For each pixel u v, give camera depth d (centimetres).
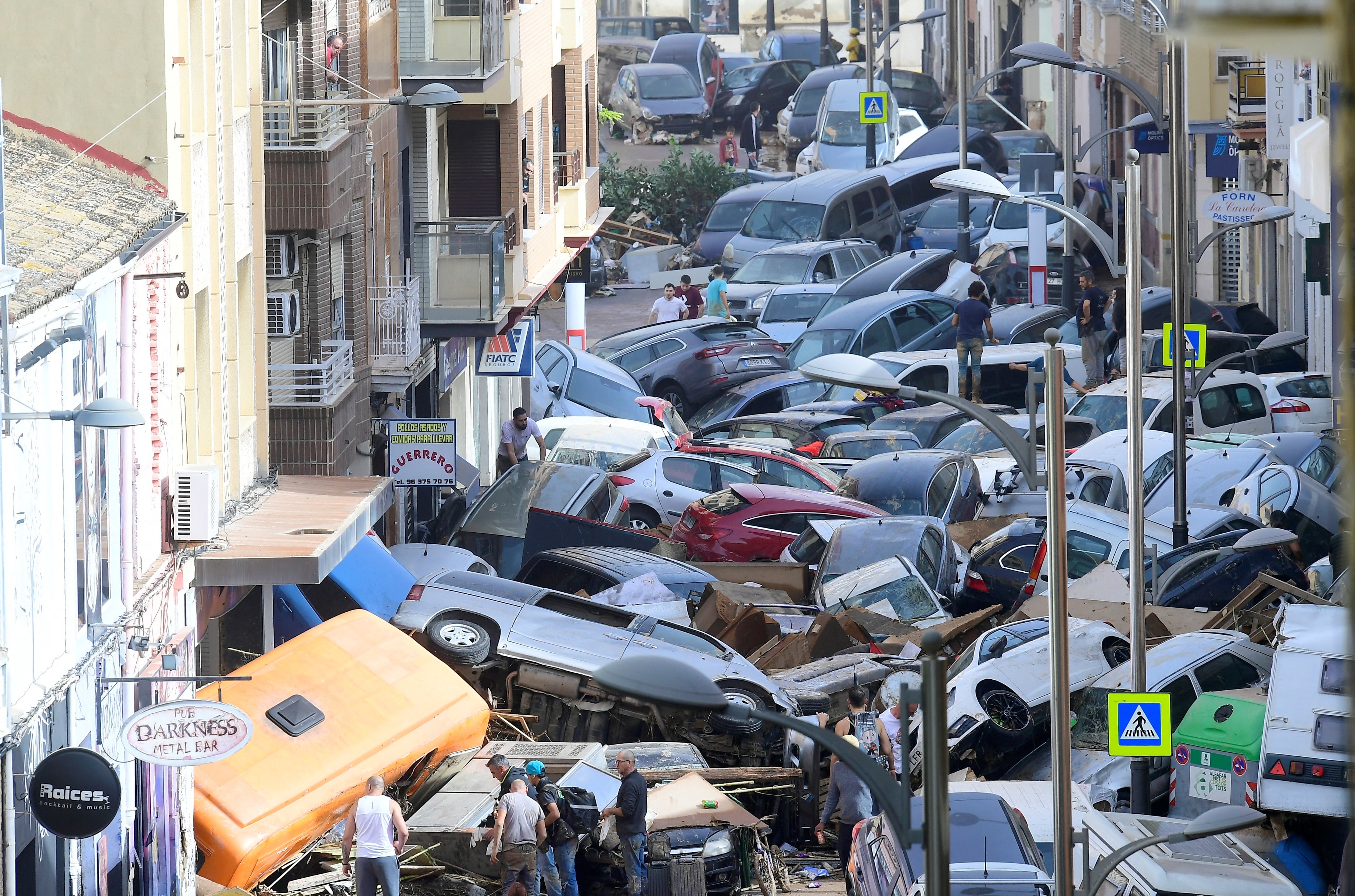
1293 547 6481
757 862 4475
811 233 13750
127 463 3853
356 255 7056
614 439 8794
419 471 6688
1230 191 8700
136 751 3269
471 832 4253
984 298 9944
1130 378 4222
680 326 11281
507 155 9012
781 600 6394
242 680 3503
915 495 7575
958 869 3284
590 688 5188
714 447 8375
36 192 3791
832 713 5206
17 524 3016
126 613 3750
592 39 12194
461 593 5444
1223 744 4209
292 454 6366
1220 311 11450
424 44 8294
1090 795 4659
